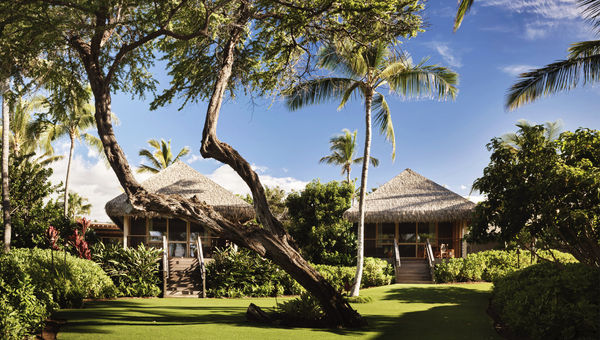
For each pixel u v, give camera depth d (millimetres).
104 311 11625
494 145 12641
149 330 8852
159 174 25141
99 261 17531
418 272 23156
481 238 13148
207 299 16828
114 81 13633
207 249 24047
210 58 13062
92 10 9438
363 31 12000
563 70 11906
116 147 10359
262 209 10578
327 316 10266
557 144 11836
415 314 11945
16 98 12453
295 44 12680
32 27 9719
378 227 27344
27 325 7719
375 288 18797
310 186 27562
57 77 12656
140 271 17609
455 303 14320
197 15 11562
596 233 11414
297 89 14797
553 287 8945
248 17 11531
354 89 17438
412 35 11430
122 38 11797
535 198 11094
